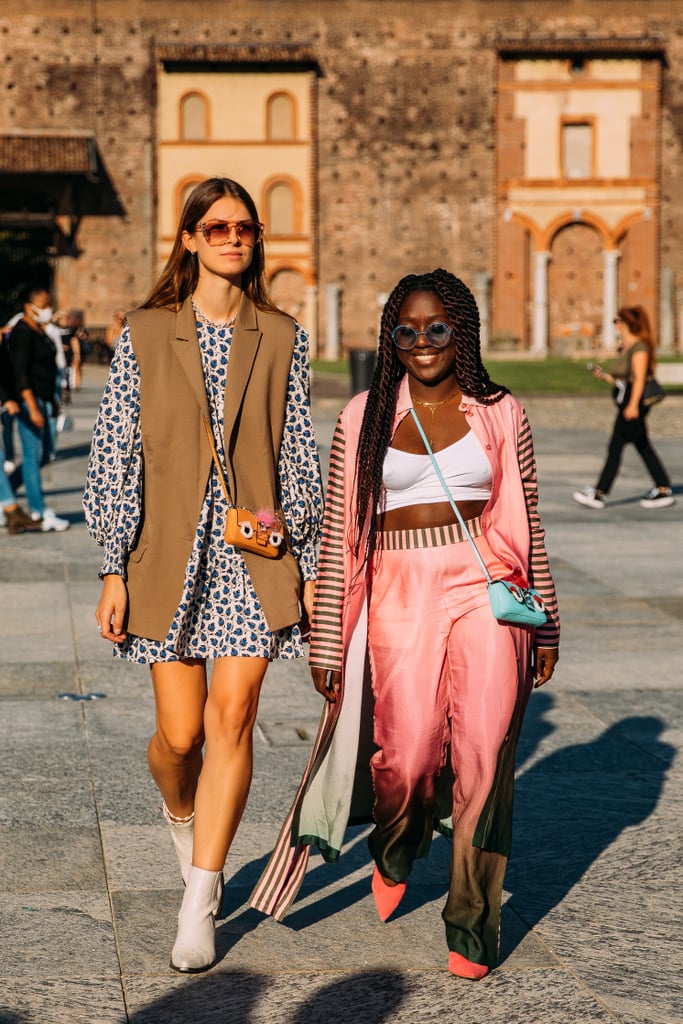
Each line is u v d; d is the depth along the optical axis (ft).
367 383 80.69
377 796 12.16
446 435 11.79
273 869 12.19
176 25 180.65
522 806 16.42
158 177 181.98
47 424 39.83
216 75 180.04
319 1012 10.93
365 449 11.78
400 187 183.62
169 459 11.84
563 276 185.68
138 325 11.93
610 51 180.75
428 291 11.69
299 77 180.34
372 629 11.96
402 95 182.60
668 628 26.76
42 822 15.52
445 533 11.81
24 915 12.86
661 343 186.70
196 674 12.10
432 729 11.80
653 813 16.14
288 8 180.86
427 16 181.98
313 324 183.83
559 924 12.85
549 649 12.34
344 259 184.34
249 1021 10.75
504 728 11.62
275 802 16.37
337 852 12.02
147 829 15.33
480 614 11.72
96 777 17.22
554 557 35.14
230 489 11.90
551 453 63.77
